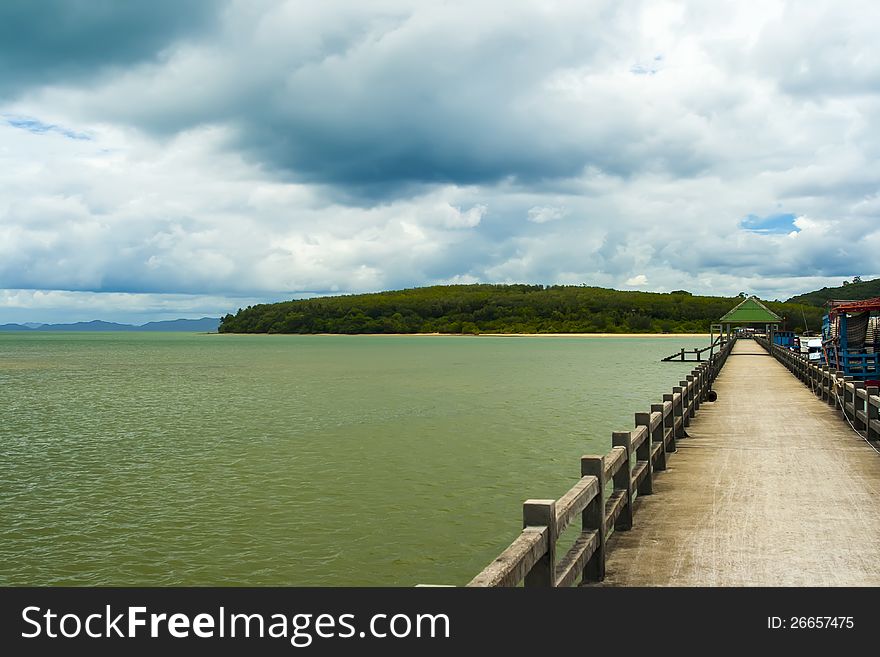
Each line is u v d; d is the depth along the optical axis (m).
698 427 16.92
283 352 112.56
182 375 61.28
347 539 12.84
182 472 19.06
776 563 7.30
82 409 35.22
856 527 8.51
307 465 19.55
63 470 19.59
